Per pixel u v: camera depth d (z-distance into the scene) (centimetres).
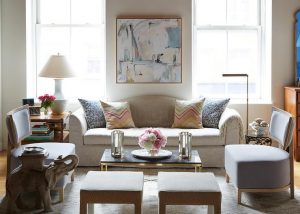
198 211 418
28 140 559
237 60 674
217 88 677
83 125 566
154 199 447
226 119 557
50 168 404
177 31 641
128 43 643
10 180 405
